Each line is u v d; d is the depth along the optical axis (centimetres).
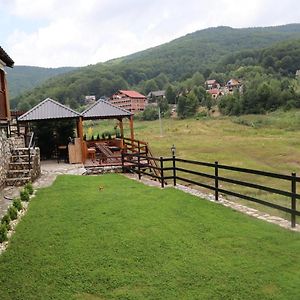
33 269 533
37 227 719
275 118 7062
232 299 431
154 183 1172
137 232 665
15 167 1228
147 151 1603
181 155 3512
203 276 488
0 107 1341
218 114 8762
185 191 1012
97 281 490
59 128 1980
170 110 9856
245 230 654
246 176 2066
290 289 445
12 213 774
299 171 2425
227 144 4197
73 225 720
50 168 1562
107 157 1605
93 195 979
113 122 6919
